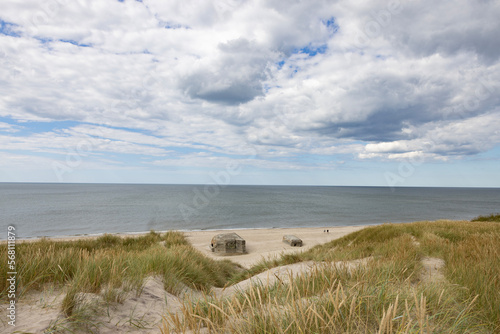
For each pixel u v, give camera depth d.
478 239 7.01
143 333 2.43
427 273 4.32
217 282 6.37
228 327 2.15
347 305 2.19
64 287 2.98
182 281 4.88
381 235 11.72
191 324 2.21
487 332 2.15
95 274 3.14
